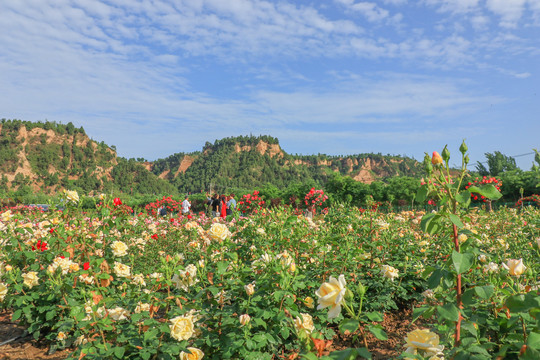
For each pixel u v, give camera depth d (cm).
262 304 312
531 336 143
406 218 738
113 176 18825
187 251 595
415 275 469
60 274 358
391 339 385
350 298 160
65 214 454
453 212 170
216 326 310
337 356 144
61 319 365
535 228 604
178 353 276
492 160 2666
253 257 444
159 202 1756
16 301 380
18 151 17438
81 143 19688
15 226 530
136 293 363
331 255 448
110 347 288
